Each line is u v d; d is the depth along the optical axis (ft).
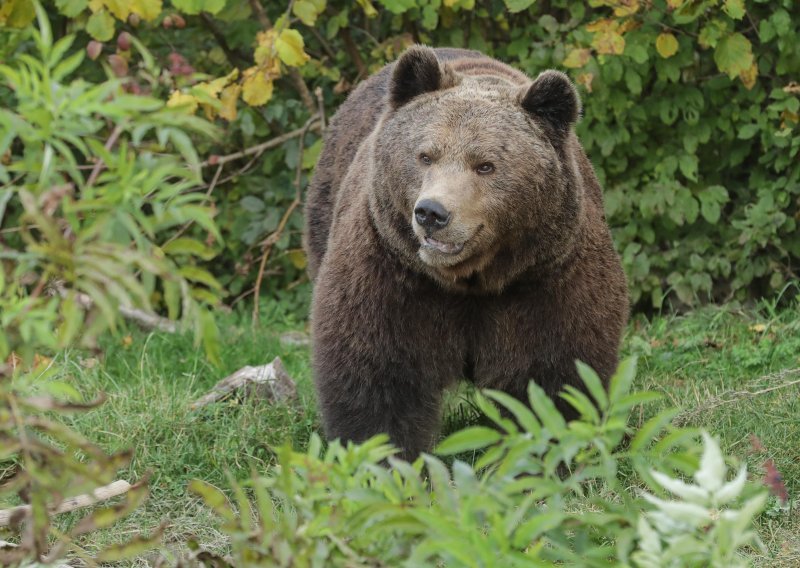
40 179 17.29
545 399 18.20
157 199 17.99
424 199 29.07
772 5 48.70
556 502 18.08
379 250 32.55
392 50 51.98
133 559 27.04
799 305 47.60
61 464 18.26
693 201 49.29
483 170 30.45
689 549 16.87
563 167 31.83
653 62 50.14
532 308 32.53
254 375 39.24
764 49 49.29
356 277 32.81
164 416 35.86
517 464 18.42
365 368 32.78
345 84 52.85
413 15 51.55
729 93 50.06
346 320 32.81
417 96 32.58
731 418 35.99
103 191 17.67
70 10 45.57
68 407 18.30
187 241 18.44
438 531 17.56
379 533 18.69
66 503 26.84
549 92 31.45
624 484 33.04
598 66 48.44
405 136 31.35
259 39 46.88
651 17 48.29
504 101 31.81
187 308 17.79
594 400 32.91
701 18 48.83
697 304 50.16
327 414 33.47
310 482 18.88
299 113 54.08
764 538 28.48
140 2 44.96
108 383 39.81
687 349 45.57
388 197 31.78
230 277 55.26
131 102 17.47
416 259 31.73
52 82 17.52
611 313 33.45
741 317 48.85
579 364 18.43
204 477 33.55
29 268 17.85
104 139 29.04
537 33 51.19
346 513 18.95
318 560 18.06
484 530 24.02
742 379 42.01
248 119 51.44
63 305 17.07
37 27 48.93
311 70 53.01
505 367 33.22
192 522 30.22
